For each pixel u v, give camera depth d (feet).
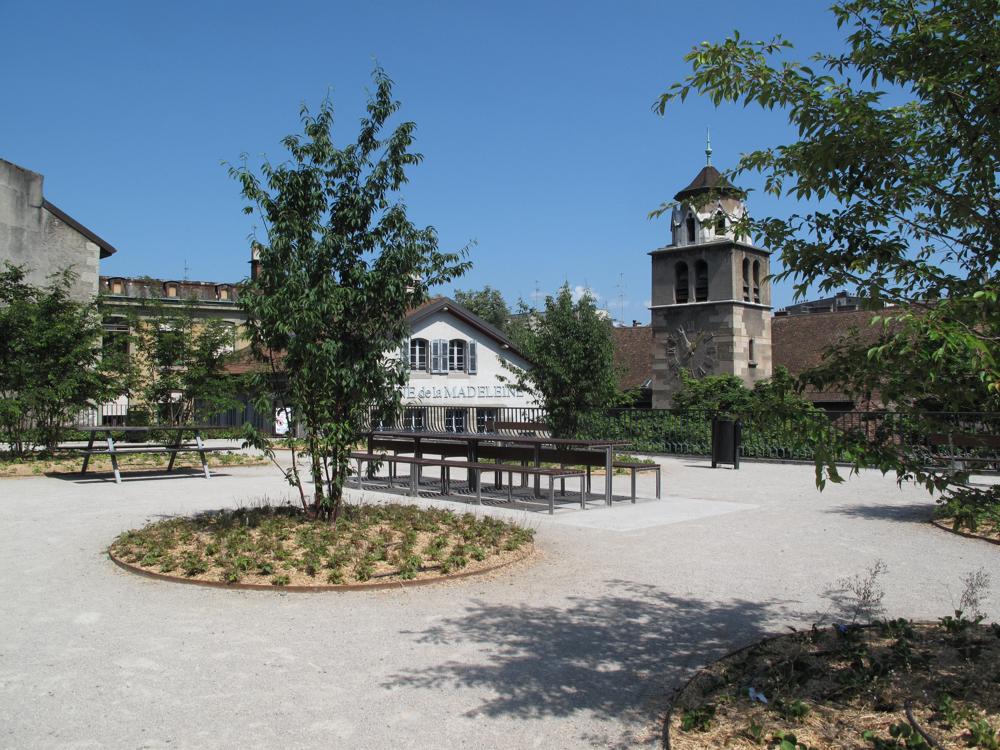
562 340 70.33
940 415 13.44
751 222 15.60
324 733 13.71
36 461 59.62
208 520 31.35
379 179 29.63
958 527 14.07
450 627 19.60
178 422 83.41
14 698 15.11
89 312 69.62
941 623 18.81
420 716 14.44
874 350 11.69
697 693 15.06
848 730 13.12
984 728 12.63
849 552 28.37
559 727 14.02
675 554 28.04
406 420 102.32
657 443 75.31
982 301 11.85
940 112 14.32
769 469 60.95
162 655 17.51
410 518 31.63
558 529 32.91
